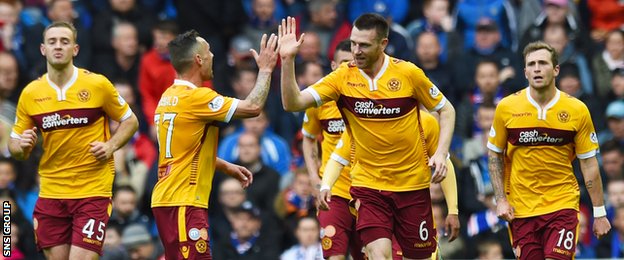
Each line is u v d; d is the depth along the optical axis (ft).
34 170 155.63
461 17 187.62
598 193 117.19
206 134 111.65
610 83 180.55
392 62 111.86
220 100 110.63
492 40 180.55
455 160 159.02
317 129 129.08
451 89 176.45
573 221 116.37
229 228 155.74
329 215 125.70
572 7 190.60
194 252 110.63
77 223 115.34
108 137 117.70
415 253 114.83
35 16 180.55
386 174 112.78
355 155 114.11
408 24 191.72
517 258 119.03
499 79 174.91
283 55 108.27
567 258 116.06
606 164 166.91
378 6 189.88
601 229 117.29
